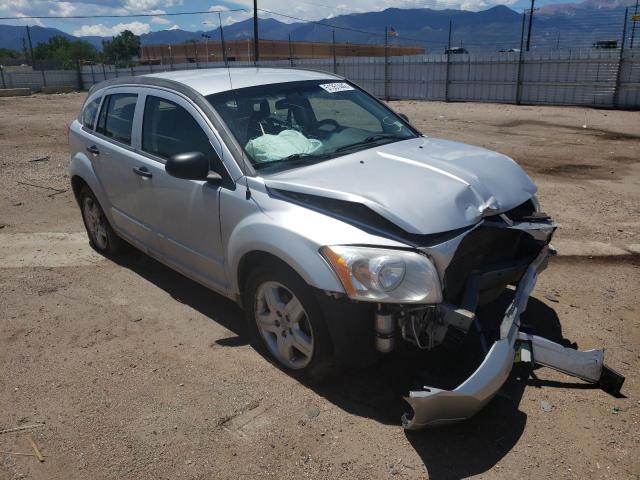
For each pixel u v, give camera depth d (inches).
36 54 3976.4
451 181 130.6
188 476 108.7
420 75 1113.4
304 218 124.8
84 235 251.3
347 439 117.3
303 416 124.6
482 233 130.2
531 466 109.2
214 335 160.7
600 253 217.6
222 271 151.4
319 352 126.6
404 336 119.0
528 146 497.0
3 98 1386.6
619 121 692.1
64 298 187.2
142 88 181.2
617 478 105.7
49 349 155.3
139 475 109.3
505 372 114.5
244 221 136.9
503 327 119.7
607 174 370.6
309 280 119.5
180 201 159.5
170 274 205.8
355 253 114.7
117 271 209.3
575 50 884.0
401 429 120.0
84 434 121.0
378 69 1181.1
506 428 119.9
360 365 127.2
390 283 111.7
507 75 981.2
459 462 110.7
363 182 128.2
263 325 142.3
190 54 2450.8
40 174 381.4
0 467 112.3
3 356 152.3
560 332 157.9
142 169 173.8
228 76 172.4
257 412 126.3
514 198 137.5
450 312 113.6
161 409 128.3
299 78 178.4
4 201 311.3
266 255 132.2
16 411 129.2
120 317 173.0
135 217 187.0
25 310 178.9
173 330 164.4
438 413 107.7
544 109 877.2
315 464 110.9
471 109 906.1
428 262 113.2
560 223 258.2
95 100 211.5
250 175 140.0
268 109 160.2
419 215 118.0
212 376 140.2
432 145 162.1
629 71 831.1
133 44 3688.5
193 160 139.0
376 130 171.9
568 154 450.9
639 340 153.5
